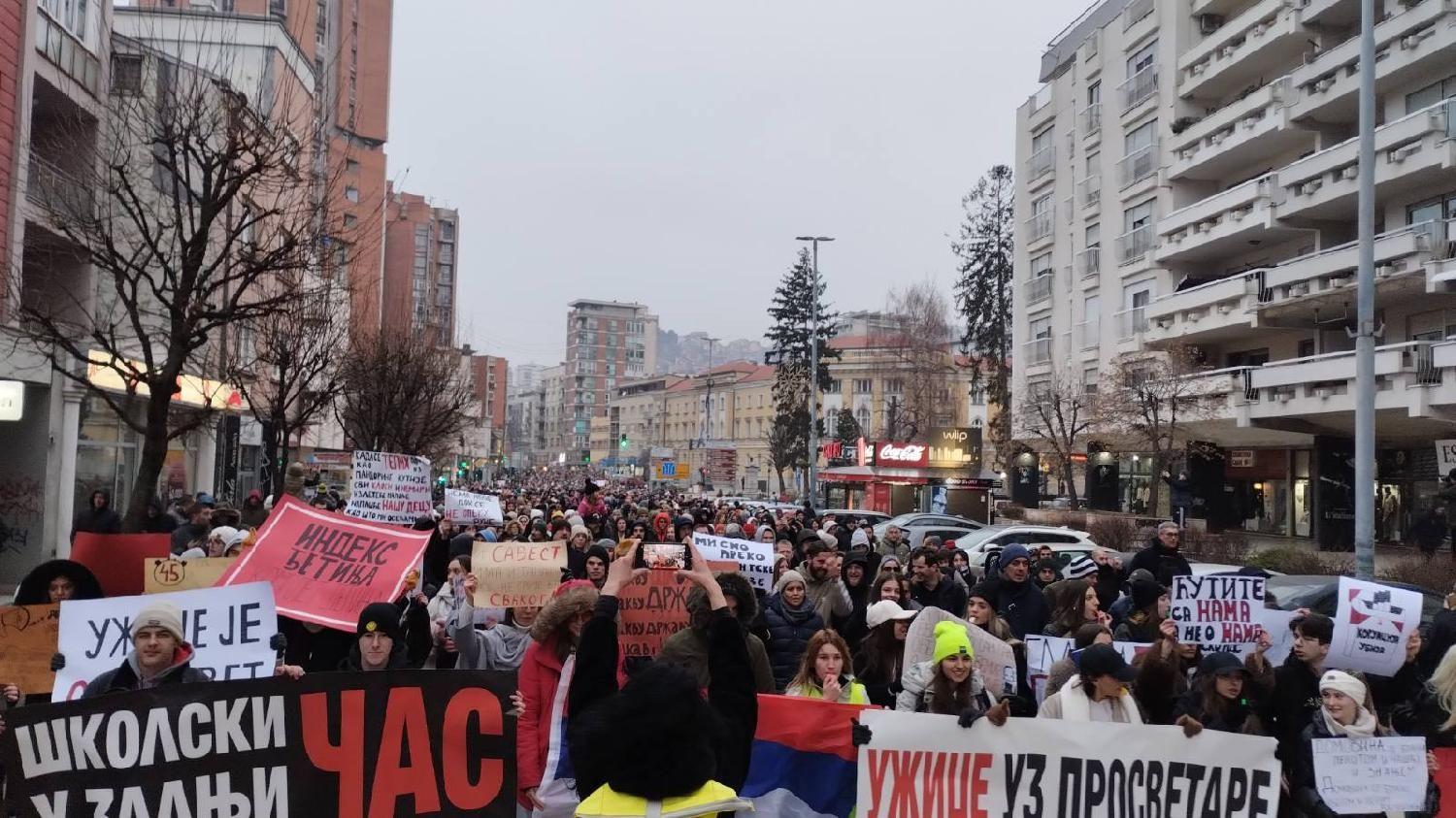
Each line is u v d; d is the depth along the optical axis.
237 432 27.55
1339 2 29.56
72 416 20.89
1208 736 5.45
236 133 13.42
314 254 17.47
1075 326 43.44
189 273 11.59
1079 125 43.94
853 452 43.56
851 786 5.48
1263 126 31.97
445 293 117.62
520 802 5.54
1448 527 25.62
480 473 97.81
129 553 7.98
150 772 4.82
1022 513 38.09
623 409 155.12
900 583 9.08
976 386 63.09
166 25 24.48
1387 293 27.22
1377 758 5.36
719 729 2.99
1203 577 7.48
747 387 117.94
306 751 5.05
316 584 6.73
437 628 7.55
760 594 9.95
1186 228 35.81
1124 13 40.97
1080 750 5.40
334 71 59.44
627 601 6.80
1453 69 26.61
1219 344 36.31
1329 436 30.95
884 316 67.81
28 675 5.82
